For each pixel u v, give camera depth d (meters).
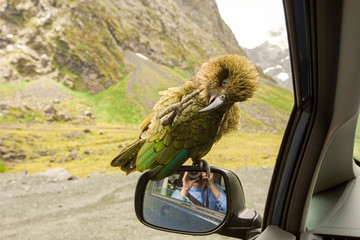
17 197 6.38
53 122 20.50
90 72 25.70
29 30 26.22
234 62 1.44
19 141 17.09
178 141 1.57
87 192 6.58
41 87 23.78
